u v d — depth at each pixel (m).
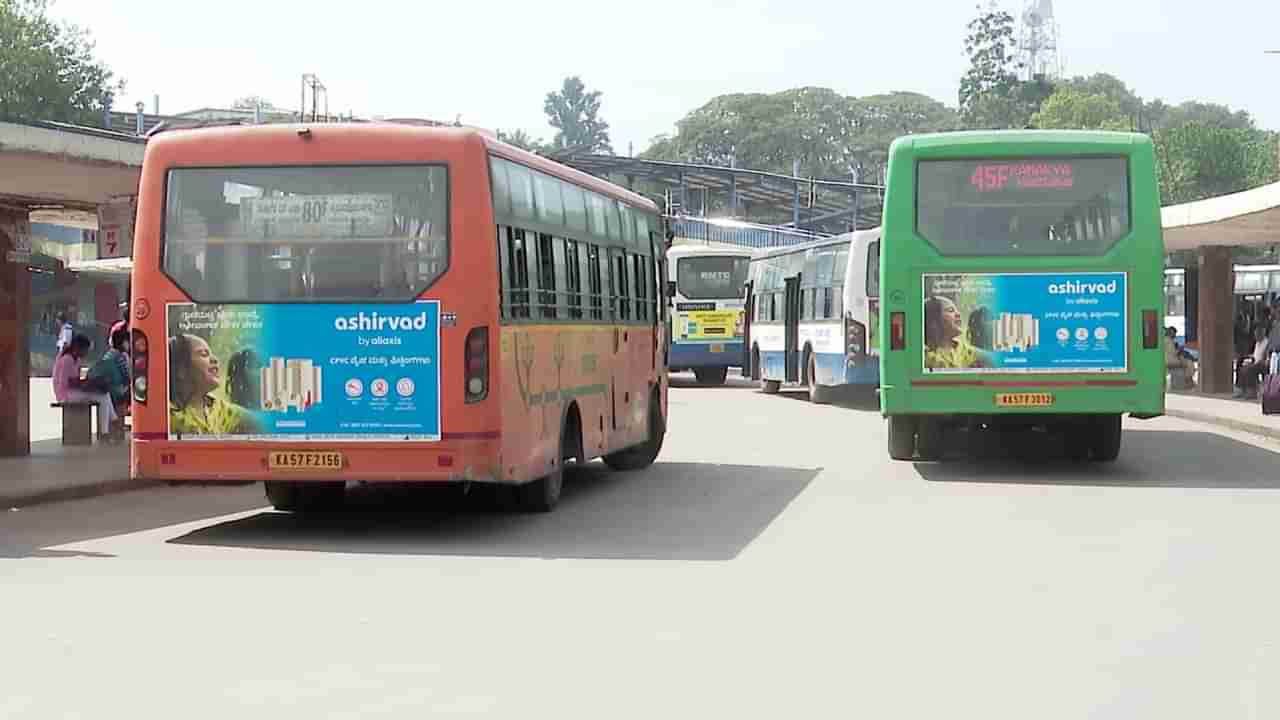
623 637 8.96
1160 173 117.69
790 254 38.59
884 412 18.72
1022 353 18.50
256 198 13.59
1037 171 18.50
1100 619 9.51
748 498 16.70
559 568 11.68
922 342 18.61
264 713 7.18
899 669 8.11
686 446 23.94
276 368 13.55
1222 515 14.88
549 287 15.30
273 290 13.56
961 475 19.09
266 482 15.40
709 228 74.25
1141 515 14.90
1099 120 150.38
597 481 18.70
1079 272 18.44
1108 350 18.44
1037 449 22.94
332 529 14.23
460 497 17.03
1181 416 30.14
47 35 82.88
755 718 7.09
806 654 8.49
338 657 8.41
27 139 17.03
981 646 8.70
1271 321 36.84
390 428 13.45
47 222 25.77
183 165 13.67
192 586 10.84
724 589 10.66
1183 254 44.53
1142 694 7.55
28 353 21.00
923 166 18.64
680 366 47.00
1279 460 21.03
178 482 13.98
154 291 13.66
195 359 13.62
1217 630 9.16
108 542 13.30
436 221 13.46
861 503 16.11
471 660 8.34
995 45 160.50
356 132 13.52
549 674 8.00
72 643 8.78
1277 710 7.23
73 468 18.97
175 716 7.13
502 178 13.91
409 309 13.43
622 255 18.64
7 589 10.70
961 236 18.56
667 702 7.39
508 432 13.79
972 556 12.21
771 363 40.59
